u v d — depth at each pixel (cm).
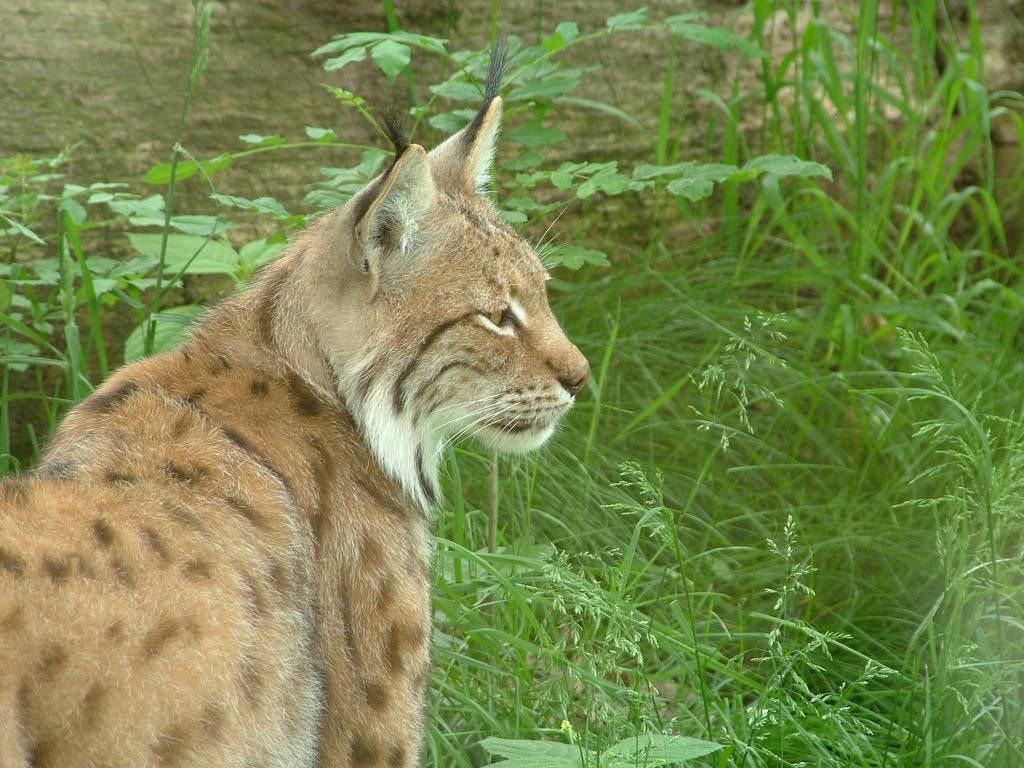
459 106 1281
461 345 731
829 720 821
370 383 702
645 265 1330
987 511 841
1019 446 871
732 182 1389
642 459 1155
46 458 650
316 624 649
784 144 1424
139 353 977
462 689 861
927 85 1559
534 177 1070
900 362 1293
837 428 1212
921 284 1400
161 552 576
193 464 630
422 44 1041
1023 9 1628
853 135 1469
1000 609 880
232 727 571
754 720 796
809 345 1249
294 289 711
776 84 1410
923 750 820
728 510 1123
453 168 777
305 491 662
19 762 509
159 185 1158
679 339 1283
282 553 628
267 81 1218
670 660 925
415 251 713
